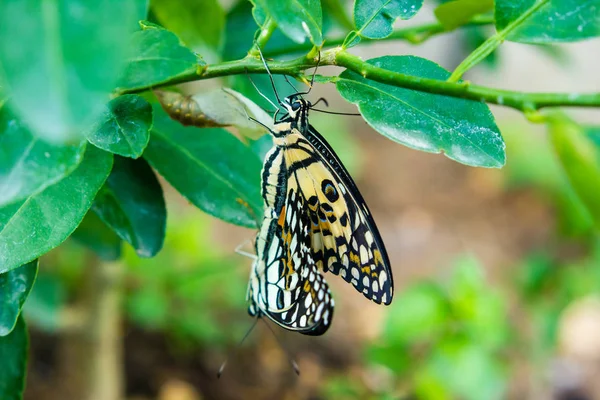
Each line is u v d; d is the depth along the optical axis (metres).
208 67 0.40
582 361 0.98
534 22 0.40
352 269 0.44
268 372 0.90
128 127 0.40
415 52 1.23
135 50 0.39
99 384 0.60
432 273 1.15
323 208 0.44
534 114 0.39
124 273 0.74
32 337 0.83
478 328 0.73
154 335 0.88
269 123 0.43
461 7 0.44
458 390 0.73
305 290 0.47
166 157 0.44
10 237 0.40
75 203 0.41
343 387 0.87
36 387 0.77
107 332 0.59
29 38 0.35
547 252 1.12
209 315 0.90
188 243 0.84
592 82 1.44
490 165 0.40
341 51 0.40
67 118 0.33
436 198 1.34
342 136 1.33
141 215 0.44
